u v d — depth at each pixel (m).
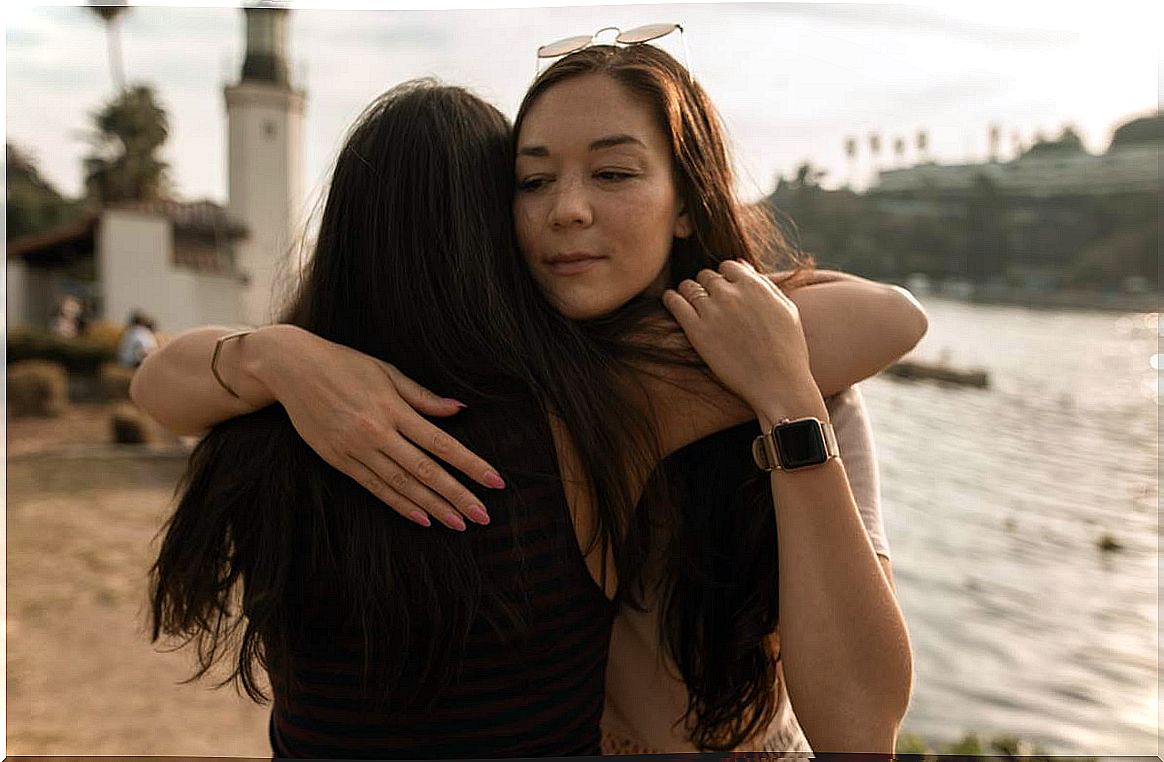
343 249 0.93
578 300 0.92
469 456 0.83
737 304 0.92
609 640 1.02
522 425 0.86
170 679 5.44
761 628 1.03
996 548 8.11
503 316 0.88
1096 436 11.50
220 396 0.94
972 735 4.93
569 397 0.86
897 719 0.85
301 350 0.88
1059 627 6.66
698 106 0.99
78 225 16.56
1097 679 5.80
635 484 0.94
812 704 0.83
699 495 1.02
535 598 0.84
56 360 14.23
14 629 6.00
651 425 0.93
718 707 1.06
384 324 0.89
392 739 0.84
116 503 9.44
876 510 0.97
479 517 0.82
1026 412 12.44
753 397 0.89
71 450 11.52
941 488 9.34
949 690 5.62
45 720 4.67
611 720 1.12
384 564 0.81
